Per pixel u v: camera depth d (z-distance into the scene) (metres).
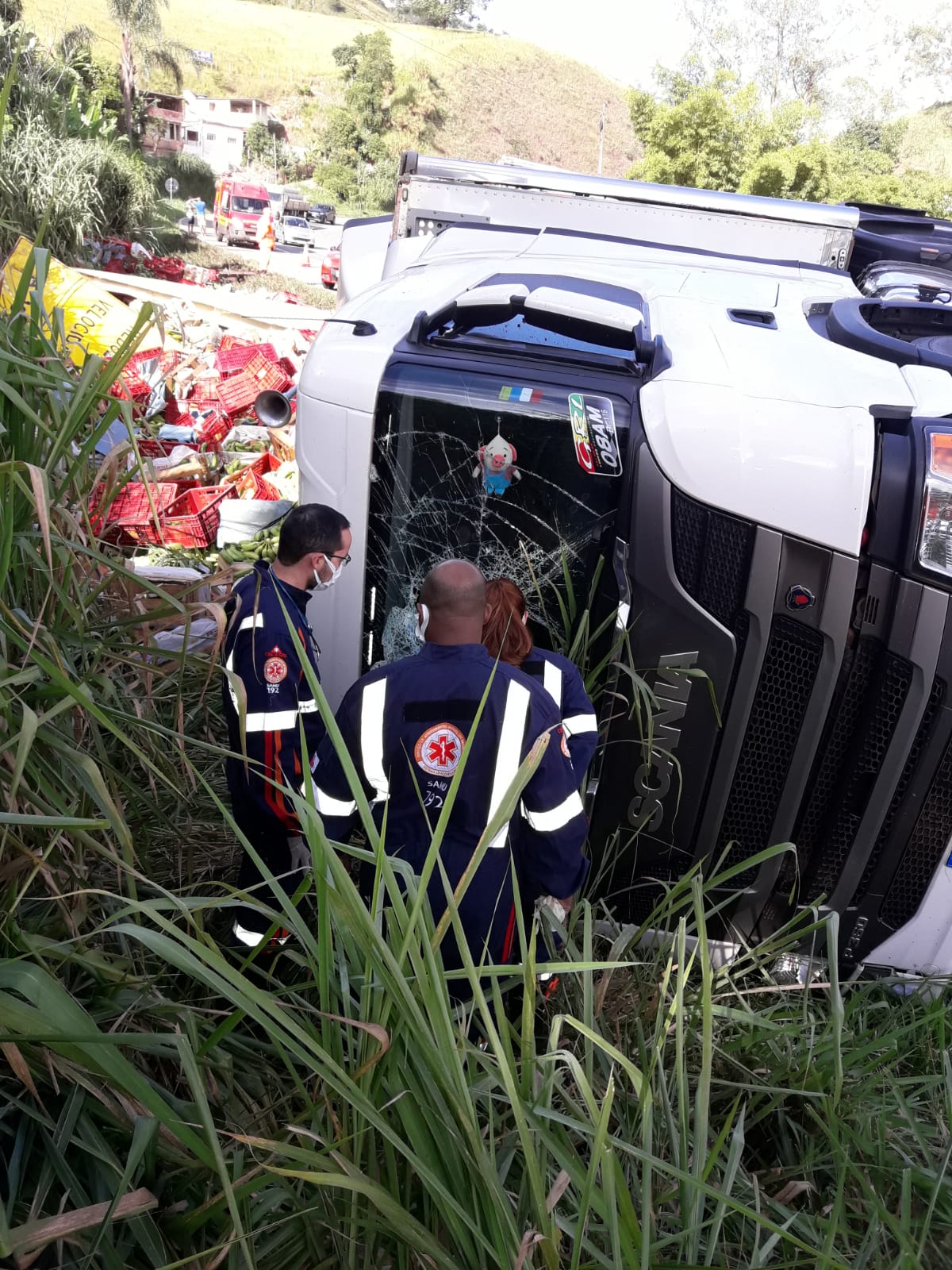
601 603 2.91
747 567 2.69
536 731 2.15
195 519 5.39
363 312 3.19
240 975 1.45
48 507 1.74
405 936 1.49
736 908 2.97
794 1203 2.18
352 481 2.90
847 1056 2.36
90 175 16.03
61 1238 1.48
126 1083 1.42
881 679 2.70
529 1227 1.64
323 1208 1.69
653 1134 2.11
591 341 3.19
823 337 3.33
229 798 3.25
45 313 2.22
